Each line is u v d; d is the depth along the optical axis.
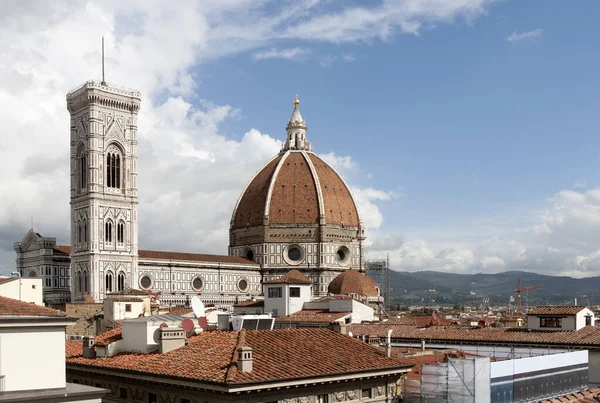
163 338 61.38
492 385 66.62
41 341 44.12
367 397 58.34
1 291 104.44
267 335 61.06
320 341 62.09
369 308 162.88
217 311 134.88
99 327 127.69
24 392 43.06
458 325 151.62
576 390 80.44
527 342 97.38
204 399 51.59
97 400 45.75
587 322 109.94
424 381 64.50
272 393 51.16
